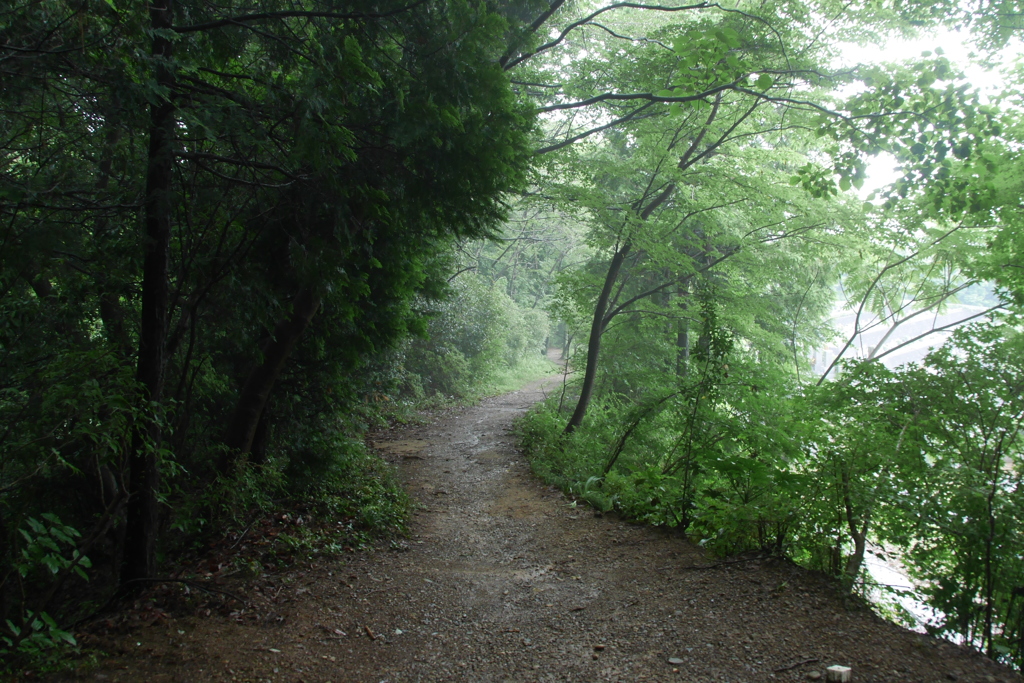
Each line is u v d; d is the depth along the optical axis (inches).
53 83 176.9
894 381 250.1
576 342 793.6
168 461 207.5
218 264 235.1
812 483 202.4
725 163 465.4
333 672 160.6
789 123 426.3
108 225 222.4
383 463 472.1
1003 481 209.6
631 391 680.4
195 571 227.1
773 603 178.4
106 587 237.0
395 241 288.2
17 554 155.6
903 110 267.1
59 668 150.5
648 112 433.4
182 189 214.4
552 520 325.7
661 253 456.8
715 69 287.4
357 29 217.5
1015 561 192.4
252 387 302.2
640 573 225.0
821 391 272.4
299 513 299.6
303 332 325.1
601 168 462.9
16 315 230.5
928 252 431.5
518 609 206.7
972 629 197.5
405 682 155.9
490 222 256.4
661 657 155.6
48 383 190.2
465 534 314.7
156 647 167.5
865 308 567.5
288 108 192.4
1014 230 319.9
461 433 651.5
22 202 180.2
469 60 219.8
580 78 448.1
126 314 273.7
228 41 216.4
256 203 235.1
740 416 271.0
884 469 202.7
